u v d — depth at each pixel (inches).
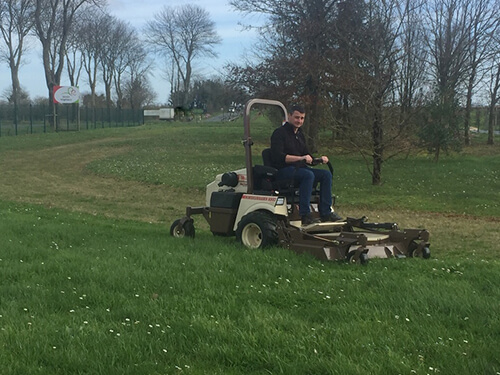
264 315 215.9
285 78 1107.3
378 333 198.2
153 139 1605.6
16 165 1133.1
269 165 365.1
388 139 776.9
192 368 169.8
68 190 815.7
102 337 192.1
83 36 3201.3
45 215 546.0
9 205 634.8
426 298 237.3
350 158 1091.9
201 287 260.2
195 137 1644.9
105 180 915.4
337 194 709.9
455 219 559.5
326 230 354.6
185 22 3740.2
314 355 178.7
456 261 331.6
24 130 1932.8
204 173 933.2
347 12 1032.2
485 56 1309.1
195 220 569.0
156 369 169.9
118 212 624.1
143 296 245.9
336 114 983.0
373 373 165.3
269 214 355.3
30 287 259.6
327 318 215.3
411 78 836.6
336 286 261.1
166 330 199.6
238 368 172.7
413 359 176.9
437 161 1035.3
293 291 252.7
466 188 741.3
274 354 178.1
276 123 1258.0
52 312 226.4
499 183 778.8
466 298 236.7
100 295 245.0
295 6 1150.3
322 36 1075.9
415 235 339.6
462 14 1279.5
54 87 1991.9
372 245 335.9
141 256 327.3
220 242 374.6
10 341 189.6
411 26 1119.6
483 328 204.5
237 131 1861.5
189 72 3806.6
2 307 231.0
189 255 329.4
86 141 1608.0
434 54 1235.9
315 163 353.7
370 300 237.8
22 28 2672.2
